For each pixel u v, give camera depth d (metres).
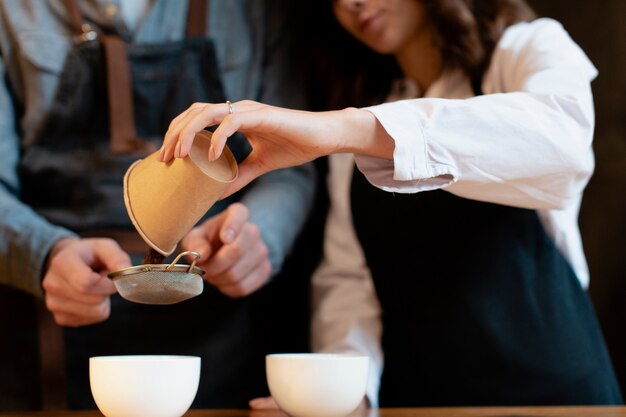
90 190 1.54
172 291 0.99
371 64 1.75
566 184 1.16
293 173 1.71
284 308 1.81
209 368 1.57
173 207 0.95
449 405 1.44
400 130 1.03
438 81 1.59
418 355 1.48
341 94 1.78
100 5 1.58
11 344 1.53
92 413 1.12
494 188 1.15
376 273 1.56
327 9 1.73
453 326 1.42
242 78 1.66
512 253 1.40
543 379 1.37
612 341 2.43
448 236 1.45
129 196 0.98
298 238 1.87
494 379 1.40
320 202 1.85
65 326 1.53
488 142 1.08
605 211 2.47
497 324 1.39
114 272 1.00
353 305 1.62
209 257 1.37
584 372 1.37
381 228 1.53
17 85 1.59
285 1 1.74
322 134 1.00
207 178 0.93
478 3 1.55
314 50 1.79
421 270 1.47
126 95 1.56
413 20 1.60
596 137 2.49
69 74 1.56
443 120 1.07
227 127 0.92
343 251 1.68
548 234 1.47
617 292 2.44
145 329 1.55
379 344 1.59
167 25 1.61
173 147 0.94
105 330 1.55
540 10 2.53
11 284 1.45
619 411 1.07
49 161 1.55
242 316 1.60
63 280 1.33
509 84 1.42
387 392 1.57
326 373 0.98
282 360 1.00
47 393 1.52
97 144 1.56
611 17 2.48
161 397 0.93
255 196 1.58
